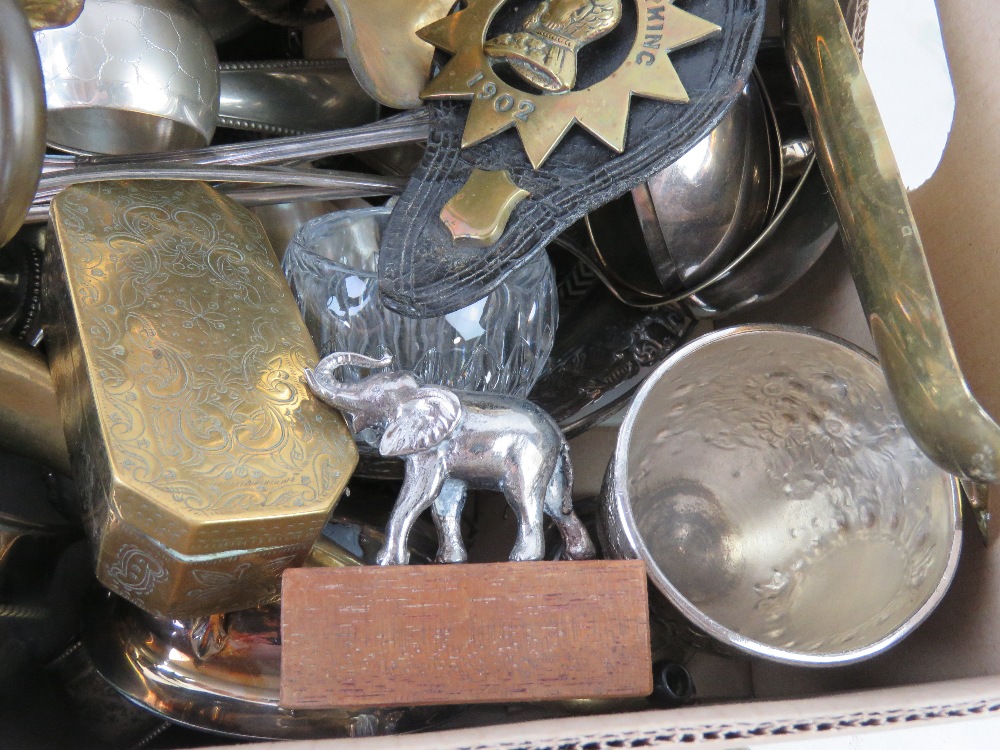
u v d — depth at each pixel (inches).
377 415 18.4
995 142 19.6
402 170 26.3
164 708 20.4
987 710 15.2
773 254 23.2
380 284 18.9
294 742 13.8
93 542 18.0
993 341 19.4
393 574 16.4
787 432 23.0
